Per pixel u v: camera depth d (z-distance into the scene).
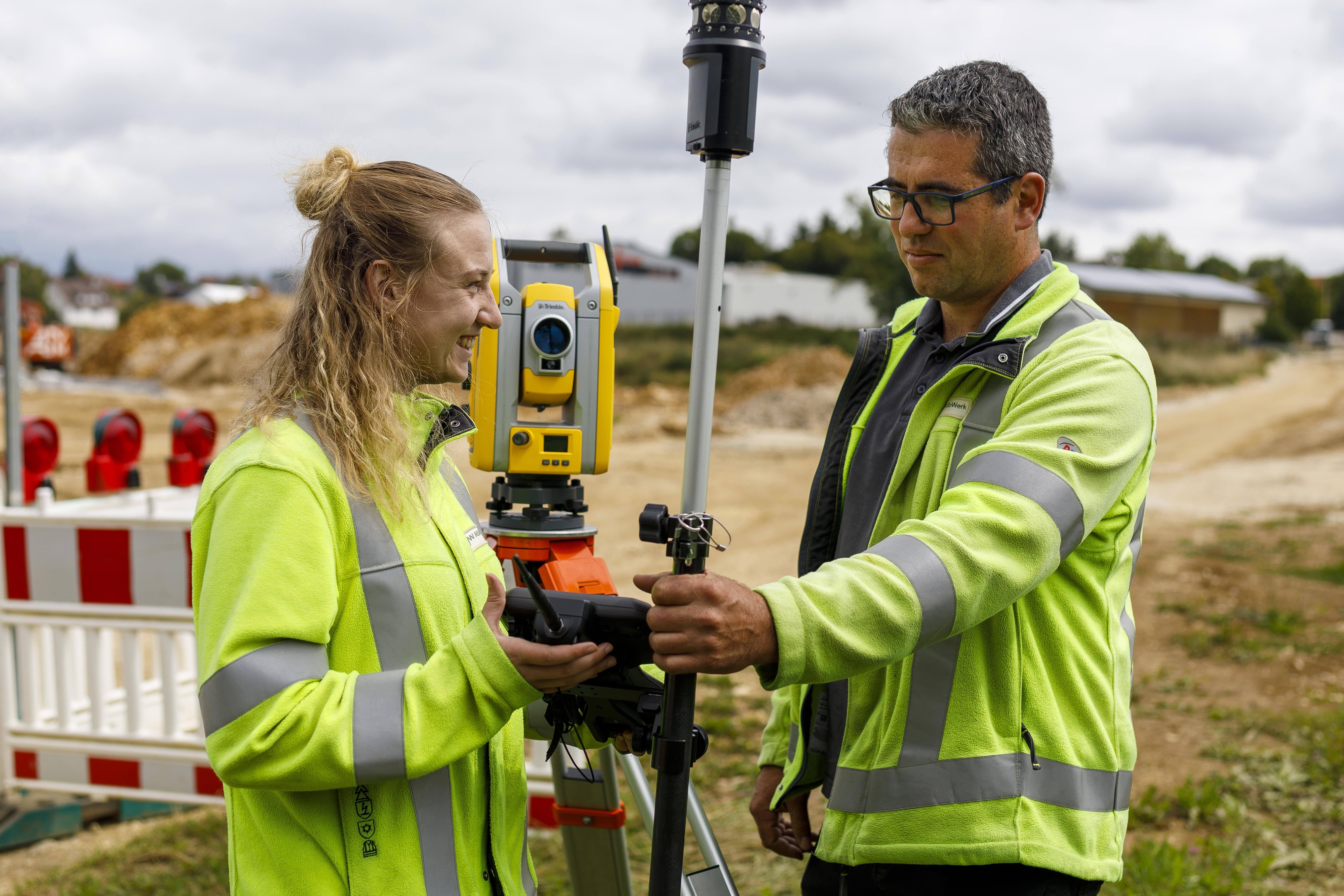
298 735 1.19
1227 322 57.03
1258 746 4.60
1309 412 24.56
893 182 1.62
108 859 3.41
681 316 54.38
